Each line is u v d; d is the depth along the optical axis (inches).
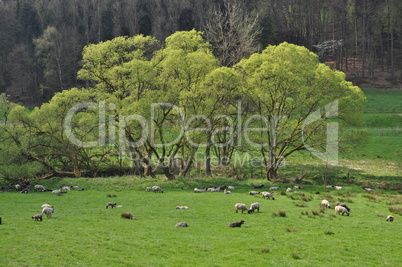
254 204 1164.5
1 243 721.0
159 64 1911.9
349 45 6102.4
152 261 682.8
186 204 1291.8
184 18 5565.9
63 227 887.7
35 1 6067.9
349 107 1903.3
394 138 3019.2
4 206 1226.0
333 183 1888.5
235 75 1790.1
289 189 1628.9
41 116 1996.8
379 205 1348.4
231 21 2691.9
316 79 1862.7
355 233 925.2
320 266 689.0
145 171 2037.4
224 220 1046.4
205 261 698.2
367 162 2450.8
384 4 6156.5
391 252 783.7
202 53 1813.5
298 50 1876.2
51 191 1606.8
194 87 1843.0
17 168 1780.3
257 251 764.6
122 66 1945.1
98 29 5703.7
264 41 4534.9
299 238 864.3
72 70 5083.7
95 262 653.9
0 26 6205.7
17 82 5182.1
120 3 5954.7
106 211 1153.4
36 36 5866.1
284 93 1871.3
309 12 6171.3
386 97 4611.2
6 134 1930.4
